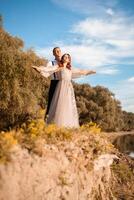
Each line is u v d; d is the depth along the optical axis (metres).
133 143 51.56
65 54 9.30
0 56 17.47
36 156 6.05
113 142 52.53
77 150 7.89
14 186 5.27
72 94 9.31
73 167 7.57
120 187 14.62
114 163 16.95
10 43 20.48
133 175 16.94
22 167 5.57
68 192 7.09
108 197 9.73
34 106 18.66
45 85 21.09
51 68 8.99
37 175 5.95
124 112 107.25
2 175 5.07
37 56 20.45
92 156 8.66
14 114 17.33
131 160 20.31
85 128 9.24
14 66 17.77
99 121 68.50
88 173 8.39
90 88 73.12
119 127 86.69
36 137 6.46
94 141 8.90
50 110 9.09
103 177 9.62
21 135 6.32
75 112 9.29
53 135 7.18
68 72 9.27
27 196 5.59
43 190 6.12
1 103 16.94
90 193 8.55
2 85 17.16
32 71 19.17
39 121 7.65
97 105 69.25
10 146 5.46
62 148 7.21
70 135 7.62
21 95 18.11
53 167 6.60
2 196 4.98
